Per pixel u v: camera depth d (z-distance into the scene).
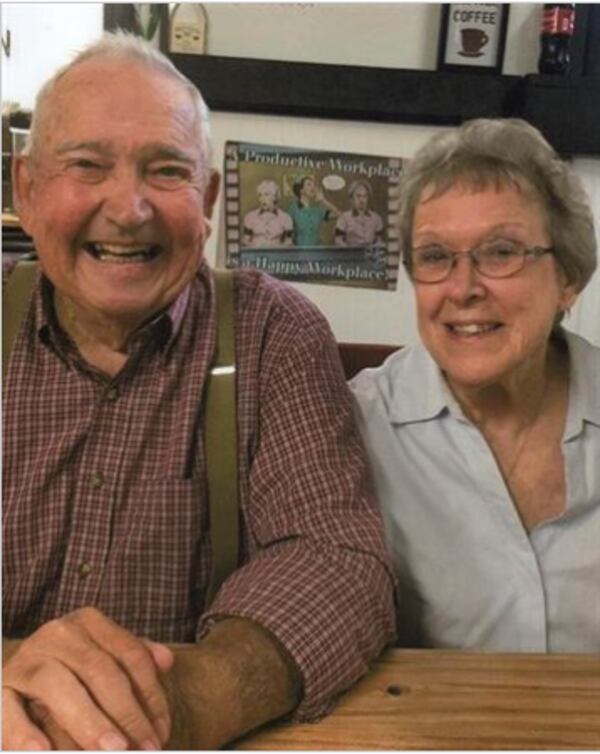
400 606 1.02
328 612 0.74
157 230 0.91
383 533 0.88
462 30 1.94
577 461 1.00
